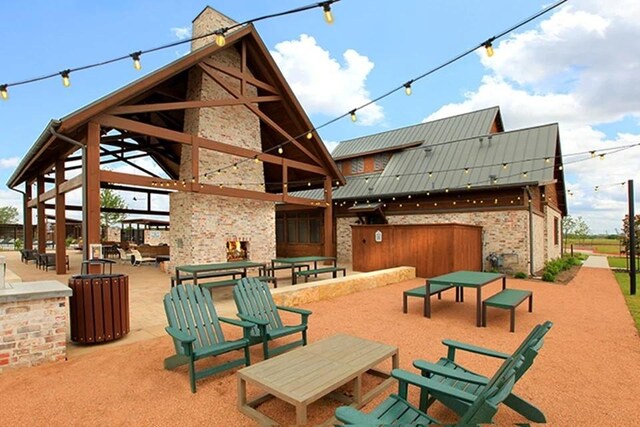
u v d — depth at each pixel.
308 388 2.51
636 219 14.05
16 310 3.62
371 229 11.88
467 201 12.72
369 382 3.42
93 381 3.39
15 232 28.77
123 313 4.57
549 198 15.38
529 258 11.41
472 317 5.93
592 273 12.59
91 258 7.73
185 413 2.84
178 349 3.56
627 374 3.60
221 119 11.44
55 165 11.01
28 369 3.64
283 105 12.62
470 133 15.69
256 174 12.73
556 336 4.87
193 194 10.68
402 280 9.97
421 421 2.23
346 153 19.16
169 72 9.03
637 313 6.24
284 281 9.98
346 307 6.67
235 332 5.03
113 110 8.27
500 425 2.68
